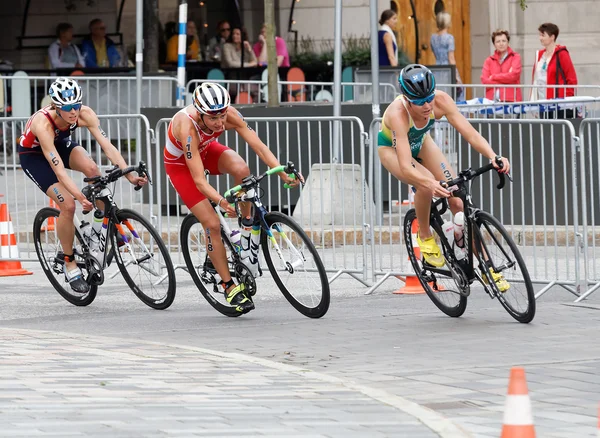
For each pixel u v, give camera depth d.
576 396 13.91
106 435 11.70
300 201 26.25
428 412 12.92
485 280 19.11
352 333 18.77
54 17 55.28
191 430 11.95
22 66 55.38
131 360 16.38
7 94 43.72
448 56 52.00
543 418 12.82
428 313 20.75
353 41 54.84
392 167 19.77
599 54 54.84
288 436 11.75
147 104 42.88
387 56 49.09
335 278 24.69
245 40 52.91
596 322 19.27
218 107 19.08
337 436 11.79
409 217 20.55
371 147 24.56
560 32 55.16
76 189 20.92
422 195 19.34
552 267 25.36
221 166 20.47
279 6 55.59
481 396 14.06
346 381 14.82
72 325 20.23
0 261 27.28
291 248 20.09
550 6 55.12
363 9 55.06
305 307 20.33
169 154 20.22
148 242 22.20
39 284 25.86
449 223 19.33
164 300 21.73
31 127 21.36
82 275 22.50
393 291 24.12
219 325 19.92
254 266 20.55
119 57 52.94
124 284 25.69
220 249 20.50
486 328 18.94
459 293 19.61
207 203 20.33
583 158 22.09
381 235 24.69
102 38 52.81
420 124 19.20
